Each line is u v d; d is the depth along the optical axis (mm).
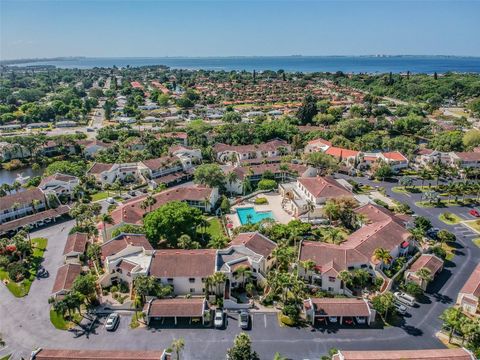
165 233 115375
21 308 94875
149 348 82312
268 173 180125
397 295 98750
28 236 129125
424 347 82812
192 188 153250
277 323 89938
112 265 102875
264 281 101875
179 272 99250
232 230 132625
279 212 150125
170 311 89188
